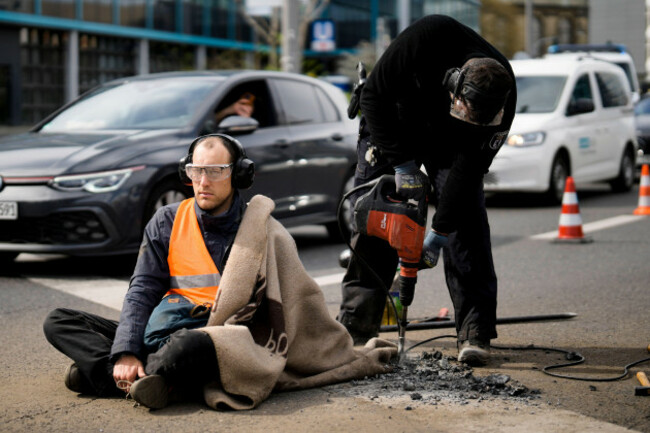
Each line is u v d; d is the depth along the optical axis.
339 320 6.55
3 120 41.91
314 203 11.84
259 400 5.04
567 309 8.18
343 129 12.54
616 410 5.04
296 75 12.35
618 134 19.31
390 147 5.63
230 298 5.05
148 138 10.16
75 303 8.48
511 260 11.14
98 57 46.88
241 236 5.18
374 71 5.67
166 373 4.87
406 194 5.64
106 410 5.06
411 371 5.83
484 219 6.14
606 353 6.46
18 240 9.59
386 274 6.41
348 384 5.53
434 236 5.75
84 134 10.58
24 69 42.53
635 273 10.11
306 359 5.50
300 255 11.62
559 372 5.91
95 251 9.55
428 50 5.52
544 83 17.77
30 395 5.42
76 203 9.47
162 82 11.62
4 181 9.55
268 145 11.09
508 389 5.44
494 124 5.26
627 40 105.44
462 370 5.91
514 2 68.25
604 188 21.36
